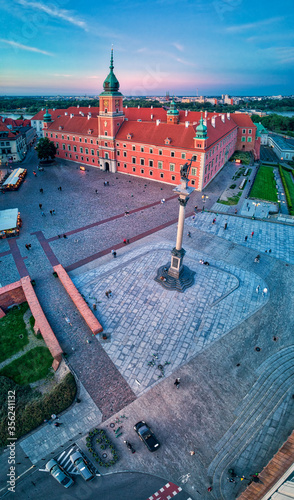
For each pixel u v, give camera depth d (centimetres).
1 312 4131
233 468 2497
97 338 3641
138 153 8962
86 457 2570
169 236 5841
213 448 2634
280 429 2736
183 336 3684
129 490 2380
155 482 2428
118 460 2550
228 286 4488
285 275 4819
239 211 6962
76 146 10888
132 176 9500
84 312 3869
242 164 10756
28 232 6053
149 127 8894
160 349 3519
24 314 4147
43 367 3431
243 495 2167
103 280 4606
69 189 8369
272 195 8094
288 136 17538
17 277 4716
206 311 4047
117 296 4294
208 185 8525
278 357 3444
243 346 3575
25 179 9244
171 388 3100
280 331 3788
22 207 7169
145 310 4056
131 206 7200
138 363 3353
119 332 3728
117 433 2720
